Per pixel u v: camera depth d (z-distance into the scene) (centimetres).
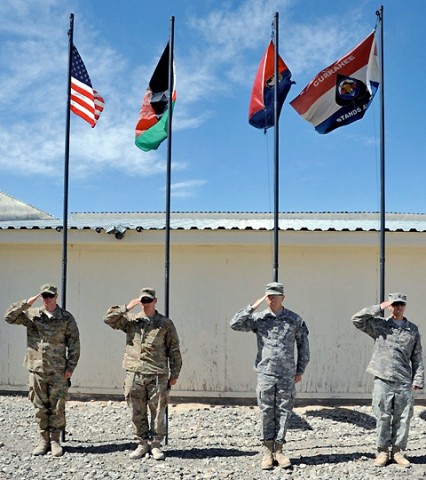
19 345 910
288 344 596
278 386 588
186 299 889
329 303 883
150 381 610
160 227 859
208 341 886
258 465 596
